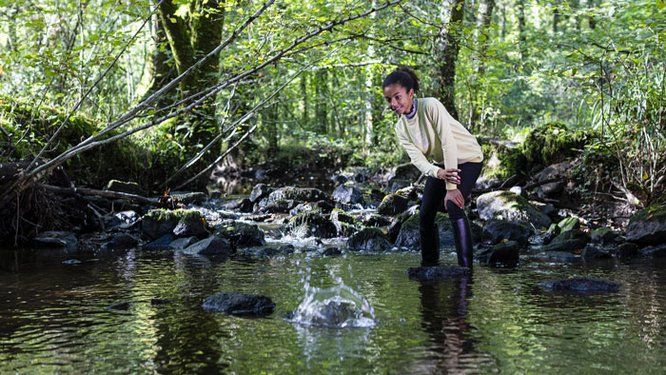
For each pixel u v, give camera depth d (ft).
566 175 29.78
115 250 20.81
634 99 26.07
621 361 8.73
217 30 33.22
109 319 11.31
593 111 29.30
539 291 13.52
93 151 30.63
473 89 45.11
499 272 16.06
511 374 8.25
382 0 22.63
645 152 25.99
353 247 21.24
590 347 9.39
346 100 48.44
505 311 11.68
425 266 16.75
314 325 10.76
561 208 28.76
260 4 21.33
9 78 29.12
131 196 25.68
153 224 22.84
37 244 21.45
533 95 53.26
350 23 20.66
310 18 20.43
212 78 30.99
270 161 52.19
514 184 32.19
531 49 30.71
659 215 20.42
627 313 11.48
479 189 31.73
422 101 16.01
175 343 9.77
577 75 26.94
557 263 17.62
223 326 10.71
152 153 33.96
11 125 24.50
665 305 12.12
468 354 9.09
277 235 24.54
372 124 49.65
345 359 8.90
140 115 19.08
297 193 32.32
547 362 8.71
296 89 51.49
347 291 12.69
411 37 22.09
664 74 25.90
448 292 13.44
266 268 16.87
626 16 27.66
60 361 8.99
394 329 10.45
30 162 21.58
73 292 13.76
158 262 18.04
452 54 37.52
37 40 29.27
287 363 8.75
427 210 17.51
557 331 10.28
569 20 58.44
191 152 35.19
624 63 25.66
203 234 22.71
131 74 42.11
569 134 31.68
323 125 57.57
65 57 20.38
